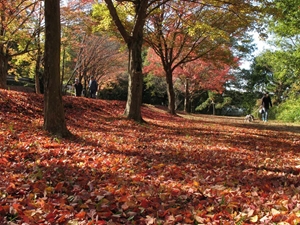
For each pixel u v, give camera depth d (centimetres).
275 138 1089
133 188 394
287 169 554
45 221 279
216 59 2008
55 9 689
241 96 4425
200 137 977
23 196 340
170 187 405
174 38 1855
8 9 1411
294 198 362
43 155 539
